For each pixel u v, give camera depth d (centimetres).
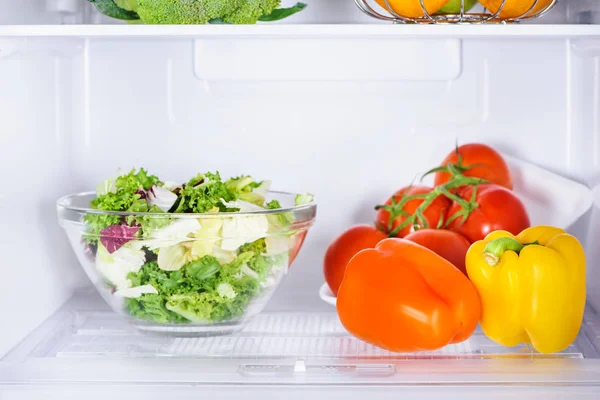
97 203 104
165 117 129
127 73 127
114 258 100
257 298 105
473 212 115
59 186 122
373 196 131
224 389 93
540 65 127
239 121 129
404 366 97
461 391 92
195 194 103
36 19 113
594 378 94
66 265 124
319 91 128
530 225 120
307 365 97
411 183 128
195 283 101
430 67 127
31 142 112
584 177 123
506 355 101
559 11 118
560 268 99
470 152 122
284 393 93
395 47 126
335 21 124
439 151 129
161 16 100
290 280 132
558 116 127
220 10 101
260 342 106
